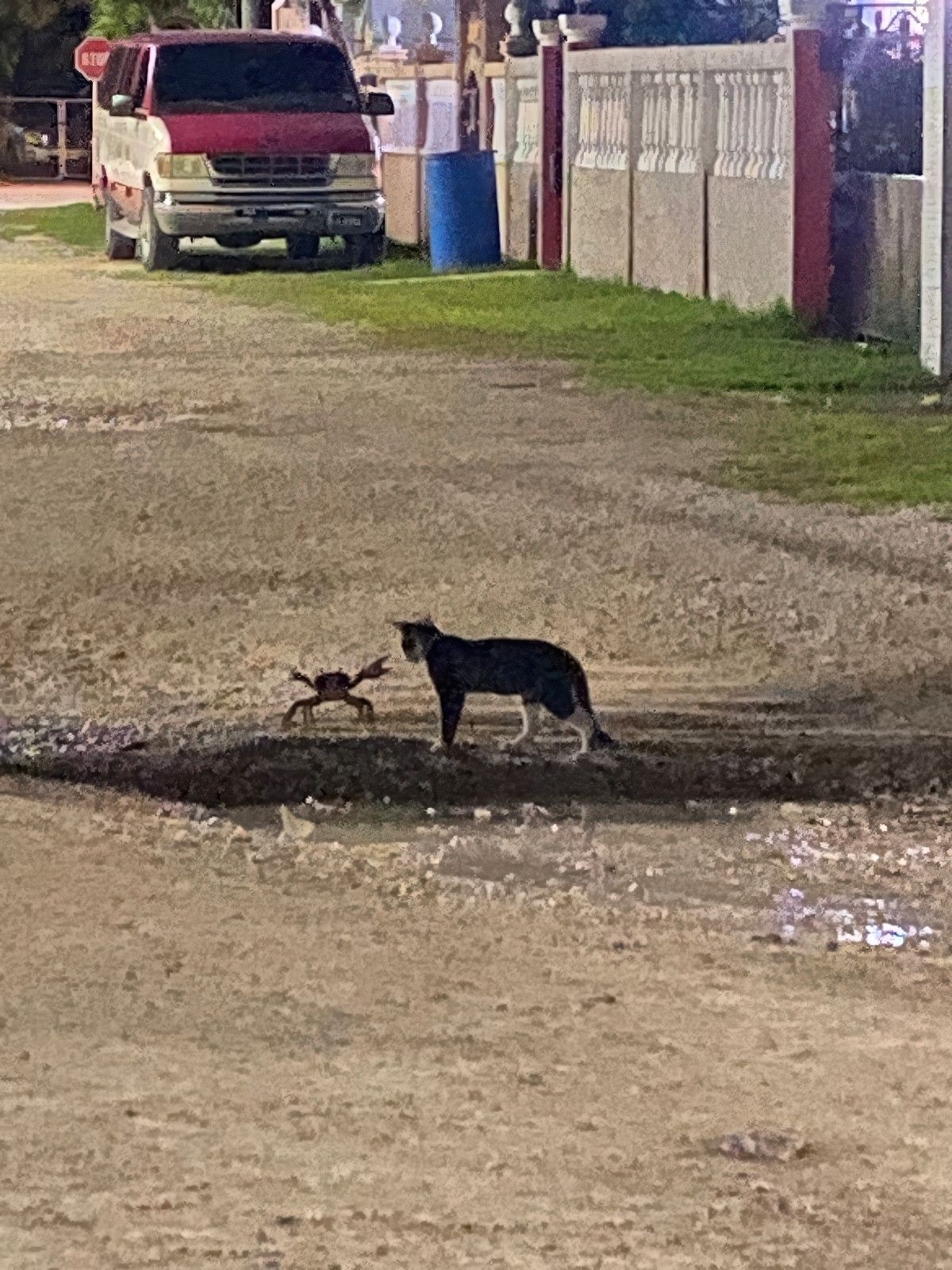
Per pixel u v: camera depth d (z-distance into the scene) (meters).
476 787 7.28
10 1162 4.22
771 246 19.23
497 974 5.43
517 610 9.24
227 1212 4.00
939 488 11.75
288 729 7.70
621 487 11.98
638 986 5.38
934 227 15.80
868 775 7.34
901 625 8.98
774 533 10.70
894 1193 4.14
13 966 5.40
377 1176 4.17
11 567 10.27
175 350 18.67
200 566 10.22
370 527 11.01
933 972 5.60
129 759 7.43
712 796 7.23
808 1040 5.00
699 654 8.62
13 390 16.34
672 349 17.78
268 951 5.57
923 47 17.03
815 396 15.22
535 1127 4.43
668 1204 4.07
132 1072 4.71
